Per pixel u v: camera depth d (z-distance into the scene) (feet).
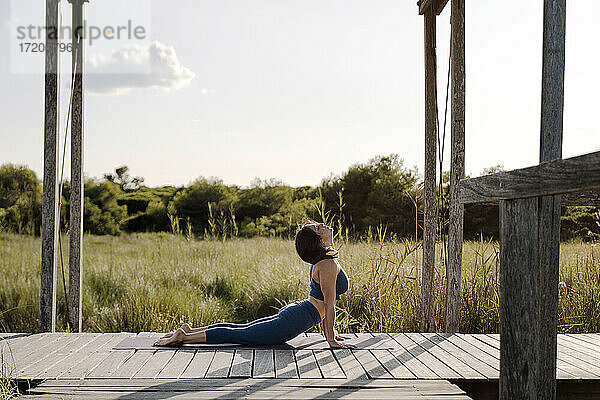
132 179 76.23
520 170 7.26
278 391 11.55
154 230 70.85
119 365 13.66
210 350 15.28
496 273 21.52
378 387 11.85
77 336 17.25
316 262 15.58
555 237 7.74
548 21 12.08
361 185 68.13
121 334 17.56
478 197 8.52
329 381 12.27
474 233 47.93
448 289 18.20
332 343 15.55
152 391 11.51
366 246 27.14
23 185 55.93
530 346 7.30
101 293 29.07
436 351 15.29
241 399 11.01
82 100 19.58
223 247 35.09
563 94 12.03
